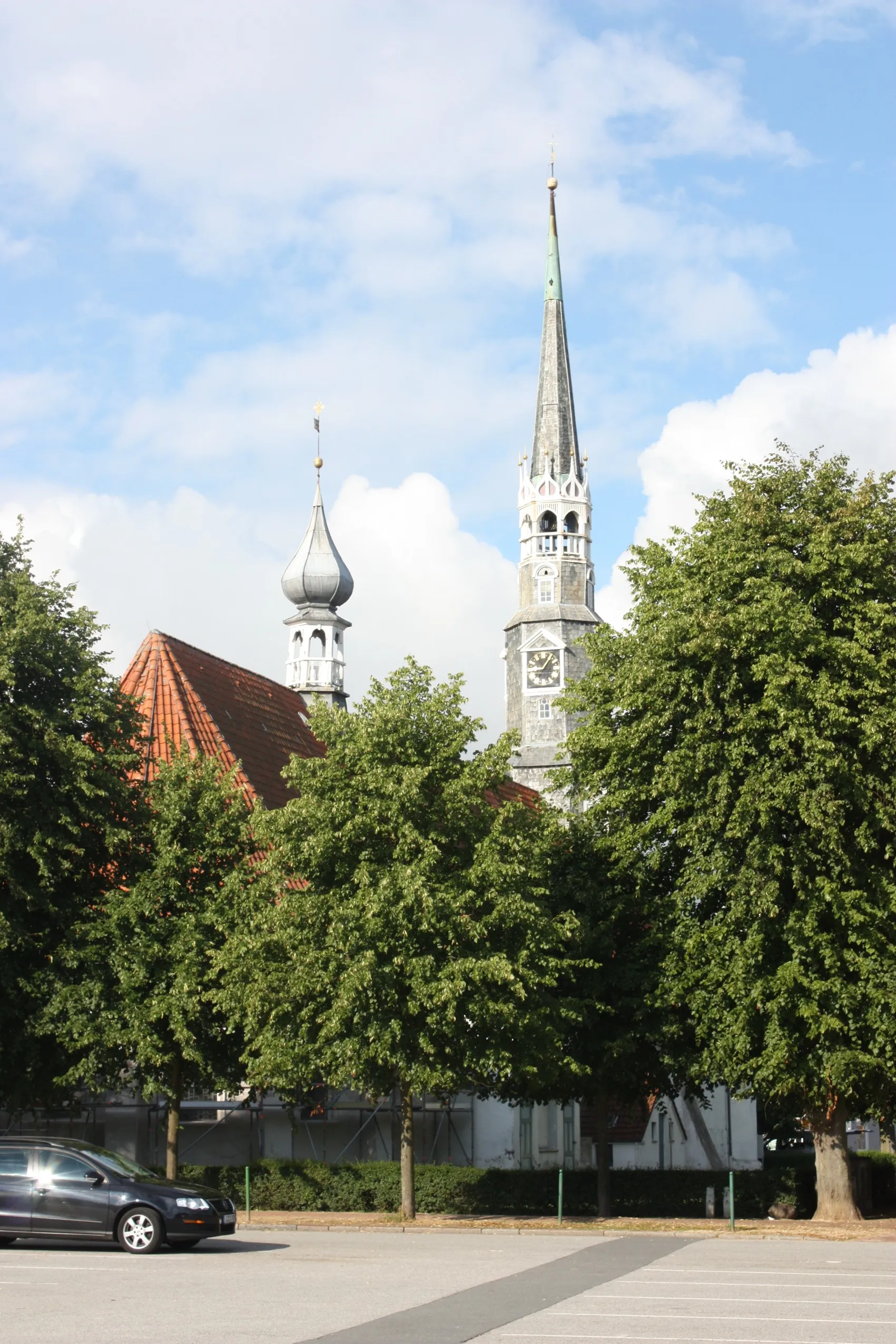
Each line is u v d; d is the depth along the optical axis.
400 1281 18.91
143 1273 19.38
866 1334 14.47
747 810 31.22
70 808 33.69
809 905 31.20
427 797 31.73
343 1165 36.00
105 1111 41.59
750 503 33.62
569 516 106.62
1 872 31.94
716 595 33.44
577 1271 20.28
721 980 32.78
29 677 34.22
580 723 36.72
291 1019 31.17
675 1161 53.62
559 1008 31.95
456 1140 43.28
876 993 30.22
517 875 30.86
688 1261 22.03
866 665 31.20
